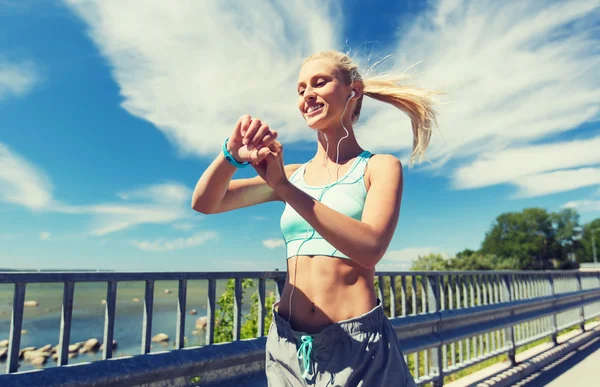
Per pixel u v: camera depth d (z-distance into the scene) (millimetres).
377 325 1241
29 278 1764
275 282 2951
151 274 2193
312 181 1425
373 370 1190
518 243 105375
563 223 108250
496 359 6590
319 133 1470
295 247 1360
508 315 6137
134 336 24031
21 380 1626
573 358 6945
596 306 11438
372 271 1332
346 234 1012
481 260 42250
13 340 1718
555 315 7836
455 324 4793
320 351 1211
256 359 2623
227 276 2596
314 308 1271
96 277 1977
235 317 2645
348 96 1420
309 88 1386
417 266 30906
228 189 1440
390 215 1125
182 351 2236
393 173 1222
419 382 3998
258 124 1046
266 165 1087
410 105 1585
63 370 1765
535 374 5879
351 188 1287
